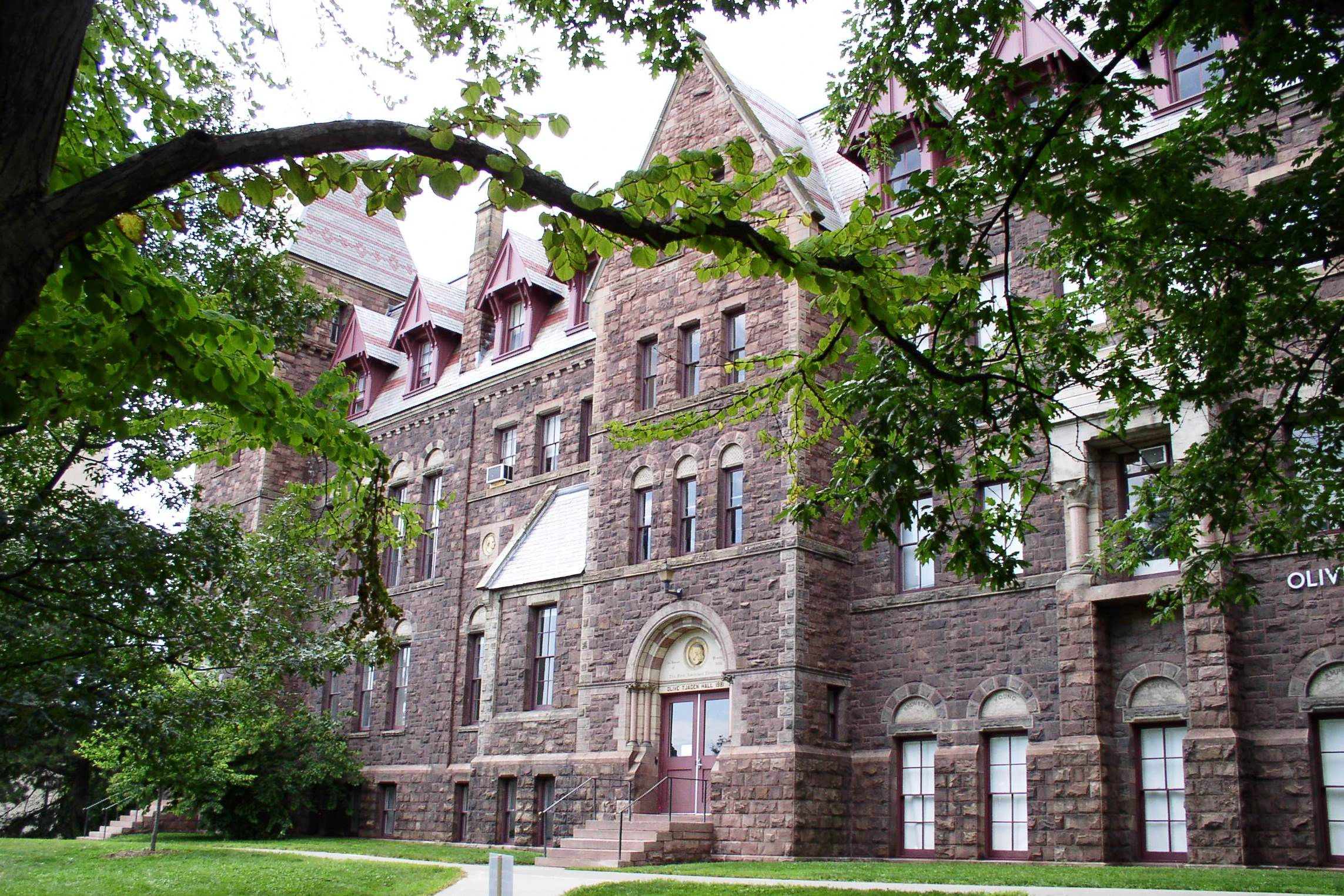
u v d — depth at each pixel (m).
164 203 8.39
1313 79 11.08
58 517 15.51
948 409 11.59
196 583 16.94
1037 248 15.27
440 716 33.53
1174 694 19.94
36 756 28.48
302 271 20.23
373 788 35.06
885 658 23.88
